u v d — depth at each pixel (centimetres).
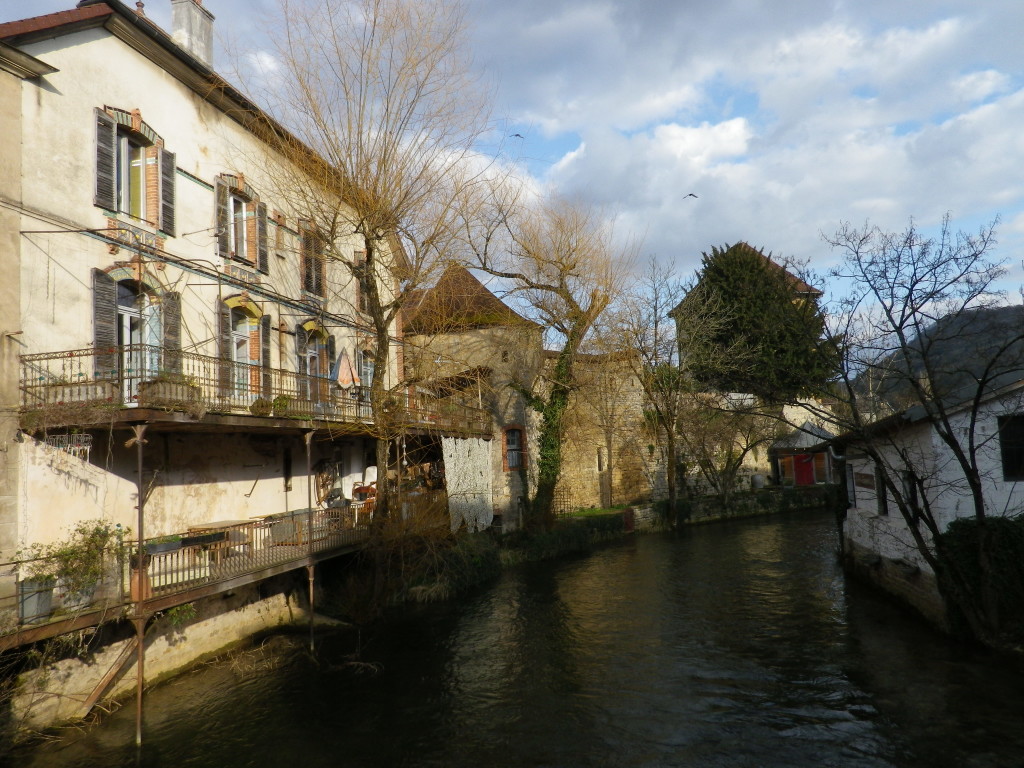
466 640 1540
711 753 988
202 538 1212
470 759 988
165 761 974
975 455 1336
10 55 1029
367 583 1755
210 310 1456
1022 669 1199
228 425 1231
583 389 3189
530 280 2642
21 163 1050
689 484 3909
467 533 2355
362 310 2209
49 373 1067
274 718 1123
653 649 1457
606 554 2641
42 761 958
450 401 2586
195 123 1452
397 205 1577
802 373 1783
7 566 983
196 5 1631
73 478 1107
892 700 1127
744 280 3459
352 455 2144
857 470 1978
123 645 1163
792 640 1474
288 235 1791
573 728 1083
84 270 1144
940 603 1384
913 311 1280
